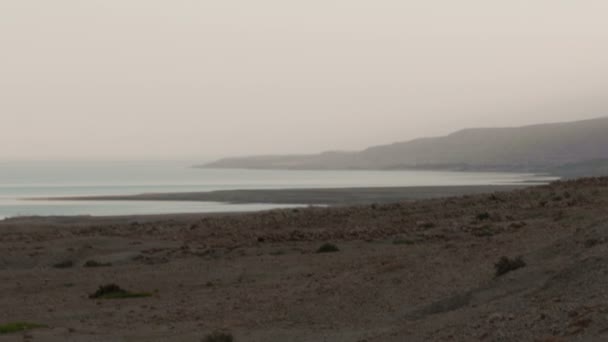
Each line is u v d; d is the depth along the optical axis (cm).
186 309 2489
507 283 2050
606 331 1257
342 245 3831
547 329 1398
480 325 1616
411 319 2025
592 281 1670
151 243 4284
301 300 2467
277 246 3944
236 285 2928
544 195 4959
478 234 3662
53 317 2442
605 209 3594
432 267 2627
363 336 1852
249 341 1927
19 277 3316
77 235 4734
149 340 2012
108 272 3378
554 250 2288
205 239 4353
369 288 2484
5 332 2170
